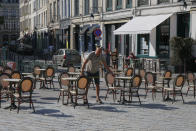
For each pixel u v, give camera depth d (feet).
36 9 207.51
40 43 196.13
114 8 98.17
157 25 71.36
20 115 31.01
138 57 85.20
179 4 71.77
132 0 87.97
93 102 38.37
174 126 27.32
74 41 131.54
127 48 92.22
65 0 142.10
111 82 39.27
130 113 32.32
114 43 99.55
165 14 75.77
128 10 89.76
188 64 68.03
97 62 37.40
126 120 29.27
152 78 42.45
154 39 79.51
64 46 145.38
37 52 158.71
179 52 65.21
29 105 36.06
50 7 168.25
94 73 37.52
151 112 32.91
